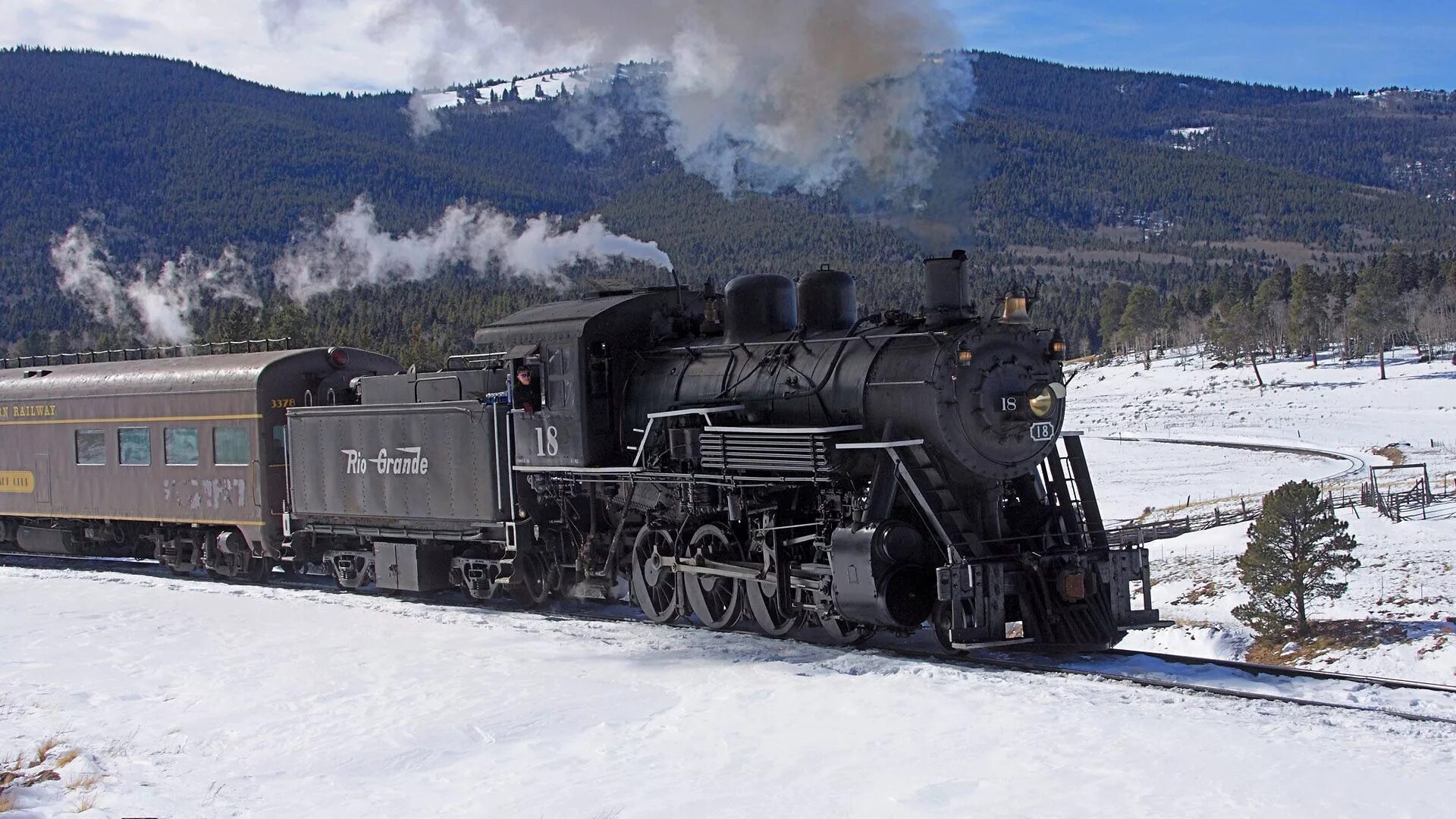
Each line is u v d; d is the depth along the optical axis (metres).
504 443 16.97
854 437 13.45
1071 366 158.12
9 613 17.78
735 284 15.30
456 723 10.53
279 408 20.48
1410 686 11.26
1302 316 127.19
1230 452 74.44
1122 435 91.19
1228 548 32.56
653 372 16.03
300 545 20.36
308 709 11.41
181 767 9.53
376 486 18.66
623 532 16.27
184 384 21.48
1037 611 13.39
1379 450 67.31
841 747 9.32
